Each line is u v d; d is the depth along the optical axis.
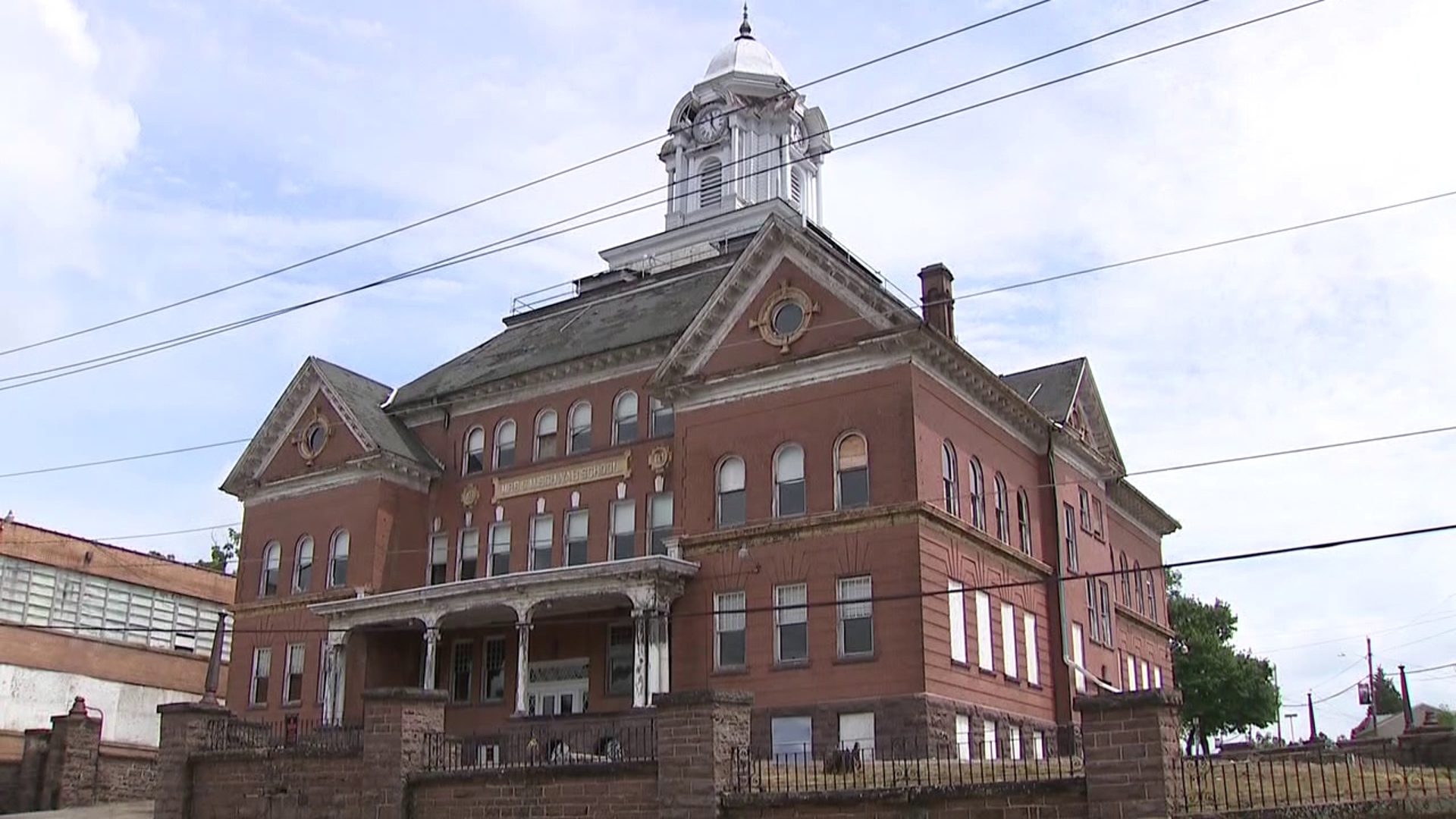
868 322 36.50
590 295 54.44
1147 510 57.53
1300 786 19.16
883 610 34.31
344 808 25.00
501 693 43.94
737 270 39.06
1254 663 72.31
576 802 21.66
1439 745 26.06
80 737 42.06
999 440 41.38
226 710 29.64
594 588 38.12
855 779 23.20
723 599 37.28
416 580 47.06
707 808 19.83
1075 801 17.23
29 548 53.06
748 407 38.38
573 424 45.38
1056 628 42.56
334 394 48.47
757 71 61.41
